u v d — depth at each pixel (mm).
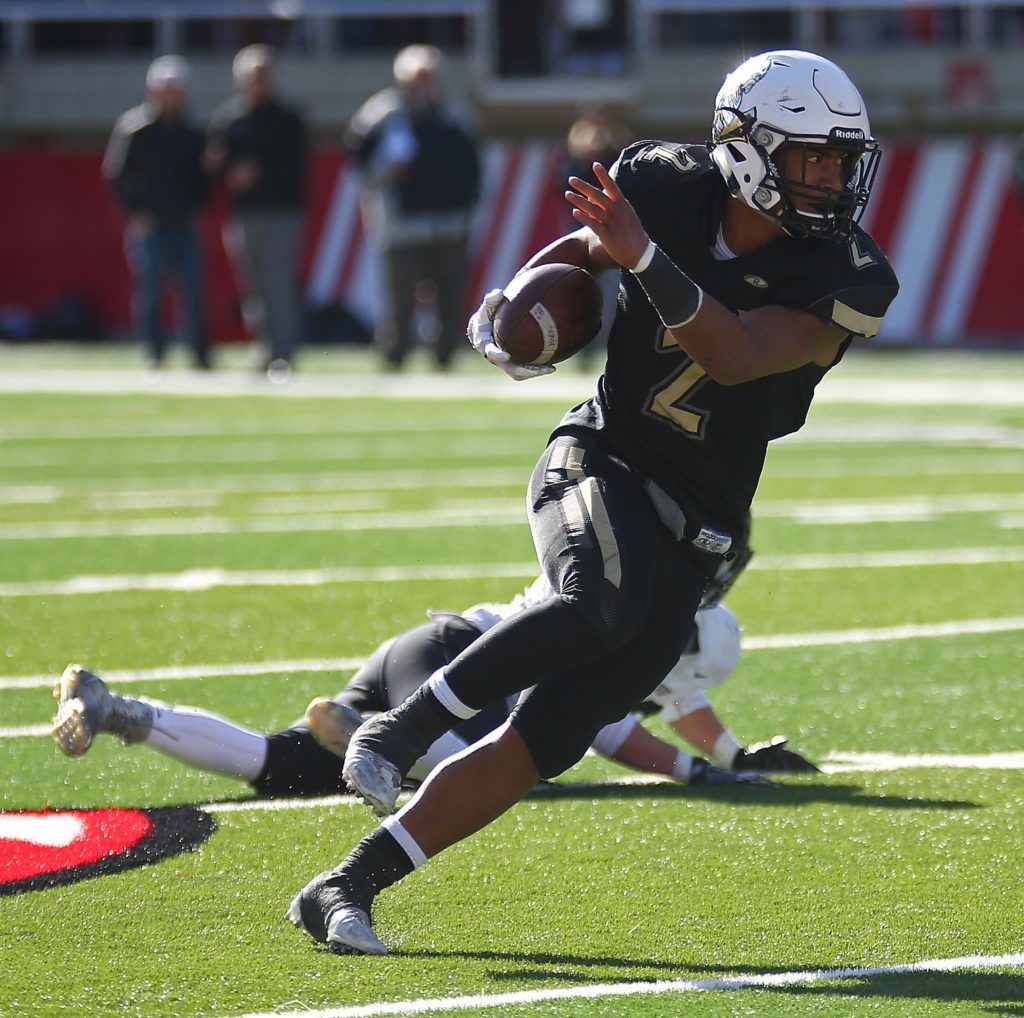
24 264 86938
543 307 13203
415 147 63156
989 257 82062
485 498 34969
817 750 17031
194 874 13141
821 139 12234
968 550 29000
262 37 100625
